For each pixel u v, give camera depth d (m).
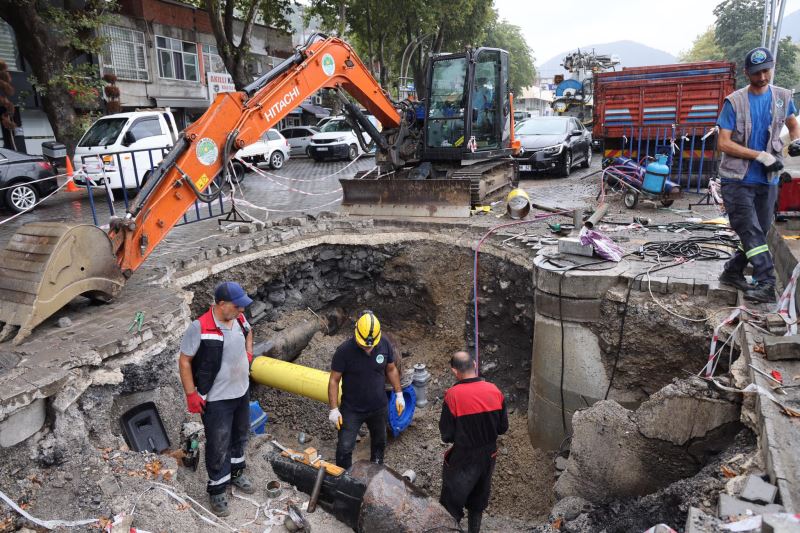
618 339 6.11
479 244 8.70
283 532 4.19
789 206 6.38
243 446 4.63
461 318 8.93
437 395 8.27
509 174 12.30
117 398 5.03
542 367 6.76
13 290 5.09
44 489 4.08
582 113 27.42
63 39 15.91
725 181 5.22
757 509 2.94
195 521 4.07
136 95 25.58
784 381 3.98
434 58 10.40
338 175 18.16
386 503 4.06
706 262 6.61
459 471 4.64
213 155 6.99
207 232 9.59
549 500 6.30
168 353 5.49
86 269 5.49
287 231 9.31
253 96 7.52
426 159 11.02
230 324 4.19
